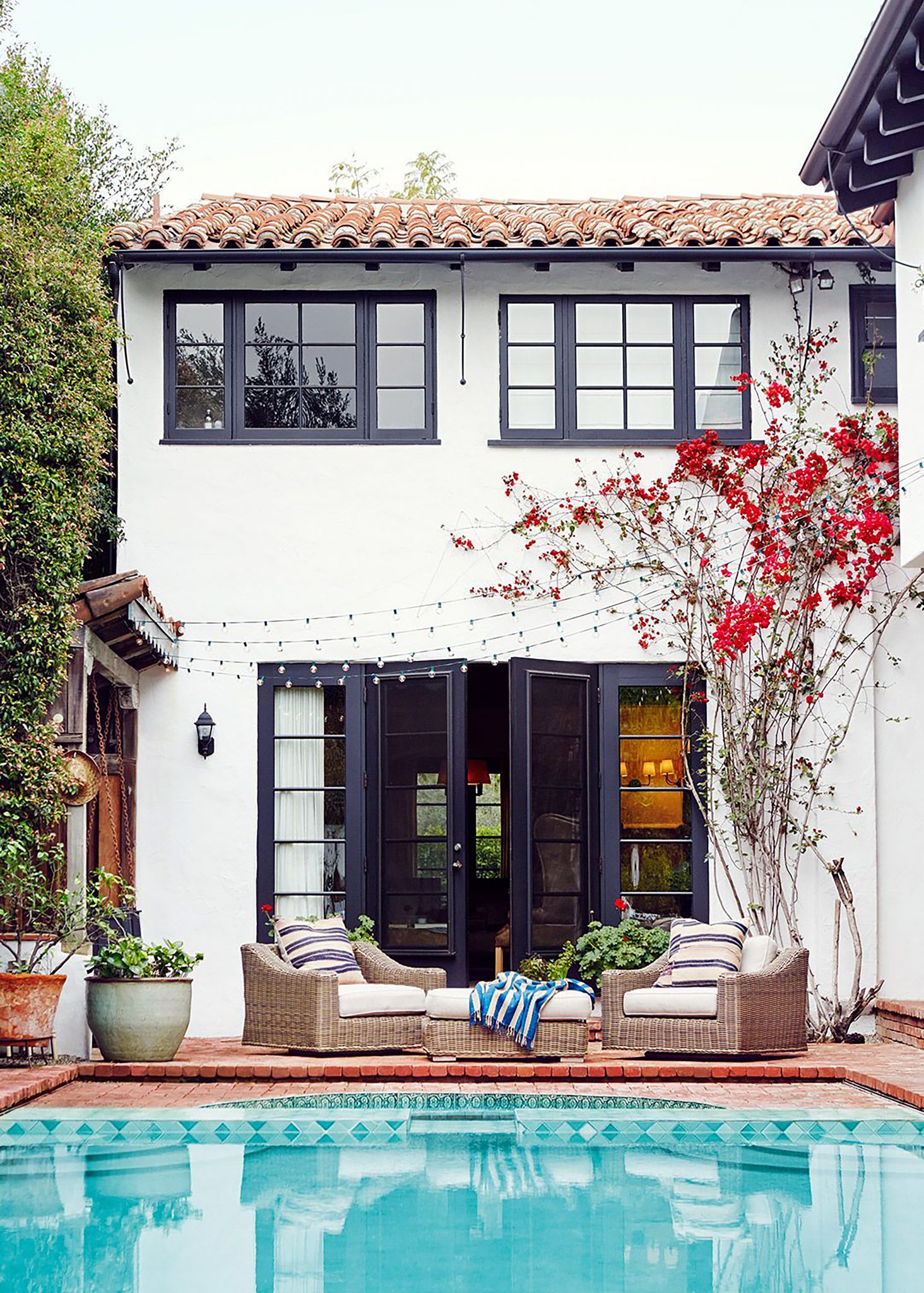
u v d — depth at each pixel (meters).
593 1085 9.03
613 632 12.09
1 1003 9.25
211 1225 5.76
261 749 11.98
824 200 13.86
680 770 12.09
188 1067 9.20
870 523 11.74
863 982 11.82
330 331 12.30
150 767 11.88
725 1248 5.45
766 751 11.84
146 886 11.78
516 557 12.12
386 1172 6.77
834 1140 7.56
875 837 11.93
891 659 12.09
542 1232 5.68
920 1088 8.37
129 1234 5.62
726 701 11.92
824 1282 4.95
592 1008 10.68
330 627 12.02
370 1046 9.79
